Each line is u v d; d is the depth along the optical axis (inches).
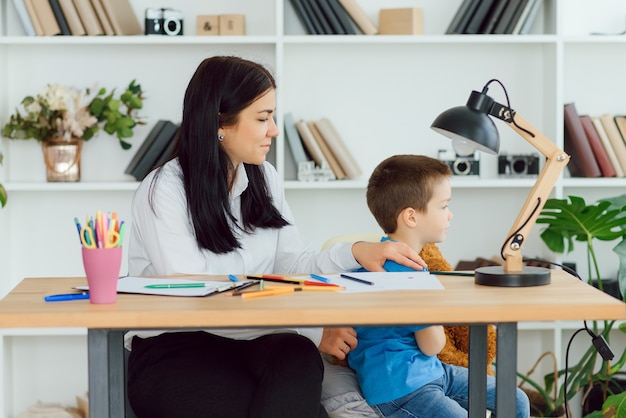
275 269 100.3
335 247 91.0
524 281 75.5
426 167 89.9
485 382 80.0
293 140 143.6
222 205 90.7
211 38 139.3
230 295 71.9
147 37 139.5
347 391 88.7
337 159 144.6
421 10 143.6
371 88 151.0
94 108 141.6
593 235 129.7
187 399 78.7
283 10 146.6
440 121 79.6
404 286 74.9
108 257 68.2
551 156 79.6
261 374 79.6
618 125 145.4
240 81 89.6
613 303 67.3
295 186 141.1
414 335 87.6
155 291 73.0
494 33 142.5
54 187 141.5
